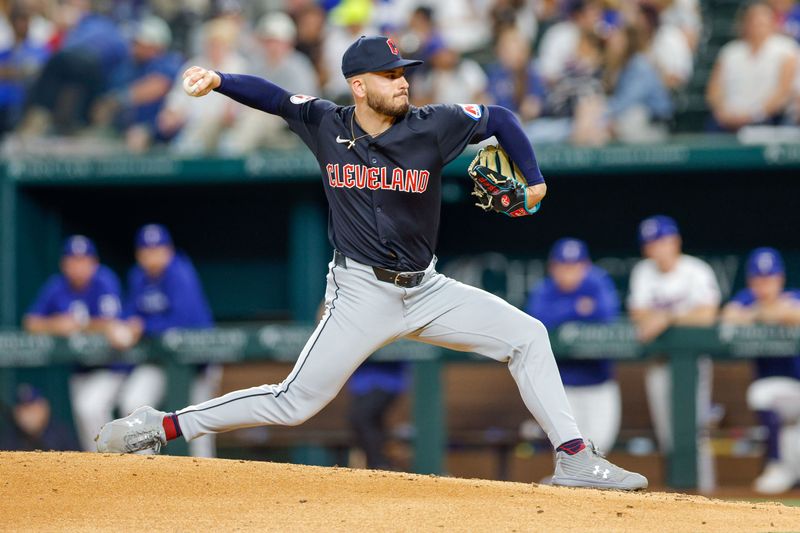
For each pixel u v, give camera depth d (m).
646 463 33.12
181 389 35.62
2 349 36.75
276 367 35.38
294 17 45.22
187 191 47.69
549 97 42.28
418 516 16.44
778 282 33.78
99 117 45.09
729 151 40.59
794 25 42.06
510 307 19.06
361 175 18.12
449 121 17.97
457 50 44.50
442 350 34.19
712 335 32.72
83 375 36.59
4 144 45.28
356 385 34.91
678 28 43.38
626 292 46.12
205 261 49.59
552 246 46.81
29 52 46.12
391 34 45.12
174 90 44.81
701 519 16.67
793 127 41.12
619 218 46.19
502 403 34.09
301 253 45.84
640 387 33.50
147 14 45.94
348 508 16.94
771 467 32.56
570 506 17.25
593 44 41.88
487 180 18.52
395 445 35.03
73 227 48.22
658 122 41.59
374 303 18.56
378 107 17.66
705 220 45.69
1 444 36.94
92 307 39.28
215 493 17.81
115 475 18.47
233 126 44.25
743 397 33.06
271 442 36.41
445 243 47.59
